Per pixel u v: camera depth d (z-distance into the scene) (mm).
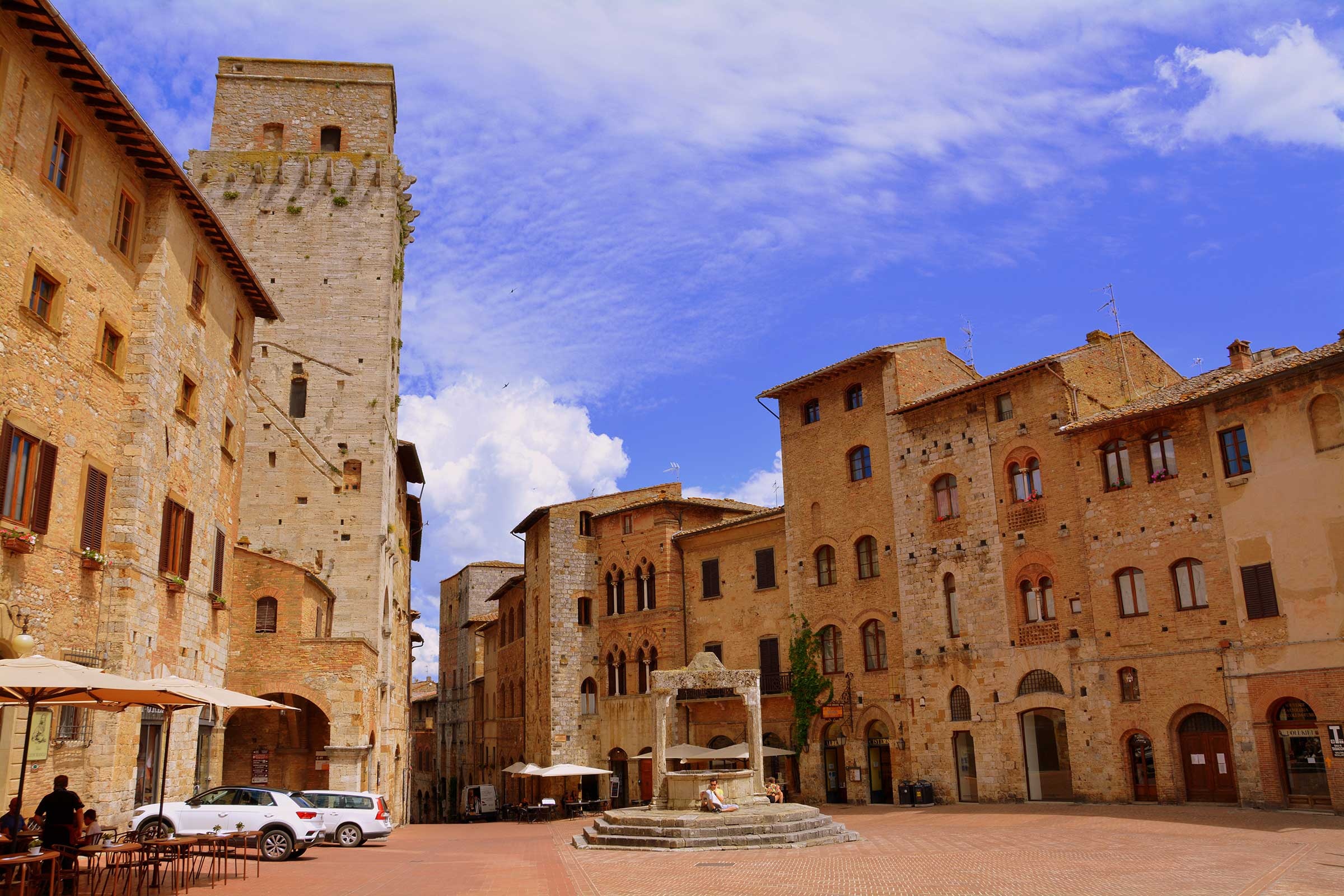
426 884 22781
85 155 26109
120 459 27625
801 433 57250
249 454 51125
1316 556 35812
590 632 65812
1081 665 42500
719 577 60469
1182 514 40125
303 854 29781
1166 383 51406
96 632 26344
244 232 53719
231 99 56094
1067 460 44469
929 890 20281
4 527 22250
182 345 31359
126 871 22531
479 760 87875
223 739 40219
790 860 26469
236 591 42469
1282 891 18875
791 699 54688
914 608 49656
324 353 52750
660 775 36500
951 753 46938
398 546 61188
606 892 21203
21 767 22797
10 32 22719
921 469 50500
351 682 42219
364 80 57094
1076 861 24250
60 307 24797
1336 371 35812
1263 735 36594
